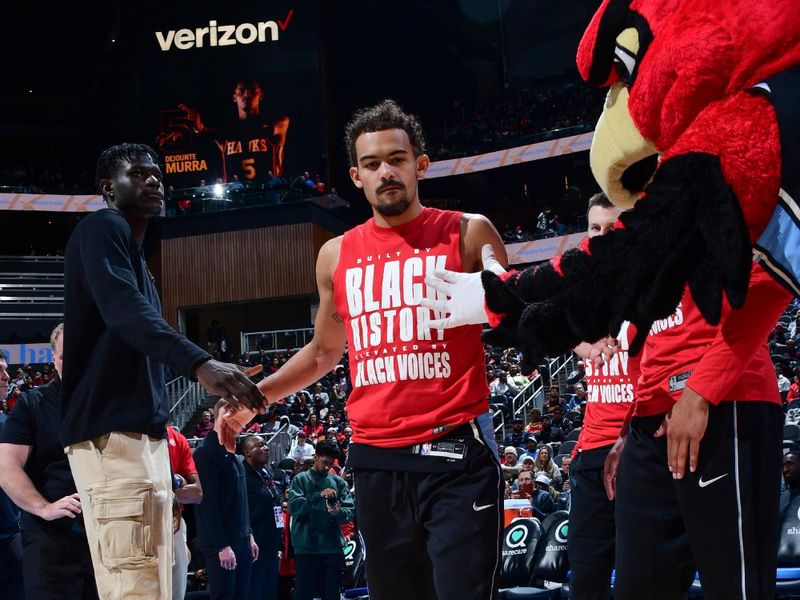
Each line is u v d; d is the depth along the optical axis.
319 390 19.06
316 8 25.55
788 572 4.48
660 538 2.31
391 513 2.25
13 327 22.97
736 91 1.54
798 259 1.50
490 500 2.17
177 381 18.62
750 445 2.12
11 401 19.19
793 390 11.27
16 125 28.66
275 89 25.28
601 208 3.22
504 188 29.20
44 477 3.14
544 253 24.52
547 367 17.06
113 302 2.29
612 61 1.73
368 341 2.31
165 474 2.43
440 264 2.29
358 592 7.62
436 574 2.16
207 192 24.00
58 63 28.20
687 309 2.27
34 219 27.30
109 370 2.38
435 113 30.33
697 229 1.48
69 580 2.96
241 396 2.20
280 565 8.03
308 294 23.20
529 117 27.58
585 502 3.56
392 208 2.31
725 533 2.12
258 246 23.59
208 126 25.20
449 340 2.24
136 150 2.68
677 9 1.61
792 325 15.30
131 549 2.29
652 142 1.69
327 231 24.48
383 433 2.25
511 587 5.79
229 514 6.00
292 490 7.36
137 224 2.70
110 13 26.88
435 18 29.02
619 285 1.50
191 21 25.53
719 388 2.00
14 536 3.82
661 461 2.31
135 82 25.48
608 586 3.53
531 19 29.02
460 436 2.21
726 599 2.12
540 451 10.46
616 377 3.46
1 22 26.70
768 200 1.47
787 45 1.51
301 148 25.06
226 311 24.42
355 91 27.77
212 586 5.78
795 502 4.83
